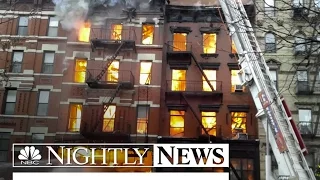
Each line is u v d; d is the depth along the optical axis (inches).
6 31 1094.4
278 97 596.1
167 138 1005.8
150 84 1049.5
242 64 645.3
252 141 988.6
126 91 1041.5
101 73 1021.2
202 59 1090.7
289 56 1030.4
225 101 1050.1
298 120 993.5
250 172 977.5
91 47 1075.9
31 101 1040.8
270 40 1039.6
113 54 1072.2
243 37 646.5
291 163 537.6
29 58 1075.3
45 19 1113.4
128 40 1045.8
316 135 970.7
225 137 1016.2
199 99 1056.2
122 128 1009.5
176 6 1119.6
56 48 1087.0
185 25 1123.3
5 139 1011.9
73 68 1069.8
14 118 1023.6
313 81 975.6
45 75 1062.4
